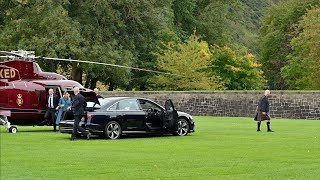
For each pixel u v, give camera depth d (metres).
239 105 65.38
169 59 78.44
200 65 78.06
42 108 38.12
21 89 37.53
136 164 21.73
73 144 29.14
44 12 79.12
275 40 101.44
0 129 40.50
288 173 19.72
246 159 23.36
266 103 39.59
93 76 80.62
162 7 89.75
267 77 103.25
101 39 80.62
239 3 111.56
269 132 38.75
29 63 38.41
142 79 85.81
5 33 80.25
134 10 84.19
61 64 84.88
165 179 18.44
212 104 66.75
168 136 34.59
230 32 111.12
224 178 18.66
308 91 62.06
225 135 35.66
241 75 80.88
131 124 32.91
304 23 80.88
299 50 82.06
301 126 46.06
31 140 31.36
